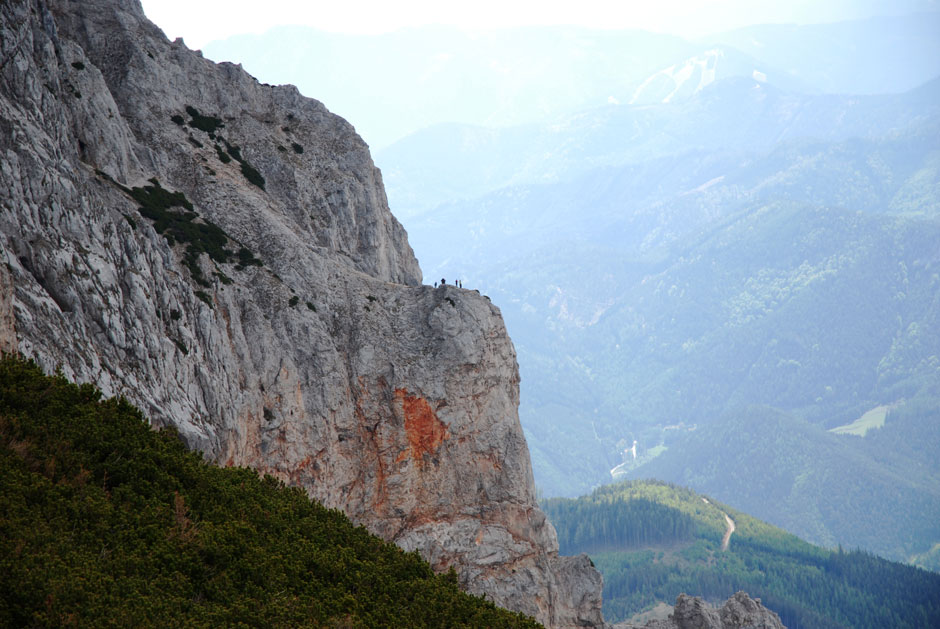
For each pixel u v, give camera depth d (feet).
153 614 186.70
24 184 282.36
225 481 253.44
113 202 325.21
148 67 378.53
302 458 342.85
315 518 264.52
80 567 189.06
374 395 363.76
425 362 370.32
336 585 234.99
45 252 278.67
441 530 364.38
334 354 357.41
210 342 323.57
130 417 249.14
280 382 341.62
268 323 345.10
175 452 249.75
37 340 260.21
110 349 285.43
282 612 208.44
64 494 210.38
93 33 377.50
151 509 219.20
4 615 171.01
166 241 330.54
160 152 366.63
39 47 315.58
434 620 237.45
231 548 221.25
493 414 382.42
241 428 325.01
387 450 361.51
